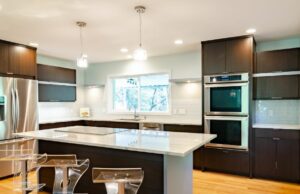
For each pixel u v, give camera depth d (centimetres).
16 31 330
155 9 255
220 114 381
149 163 216
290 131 336
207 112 392
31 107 405
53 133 287
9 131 367
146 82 551
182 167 235
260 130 355
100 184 256
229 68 372
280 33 351
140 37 367
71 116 590
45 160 217
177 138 243
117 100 599
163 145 206
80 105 619
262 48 409
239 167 365
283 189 312
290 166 336
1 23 296
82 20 287
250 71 358
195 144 210
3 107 363
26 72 410
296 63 346
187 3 240
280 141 342
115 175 171
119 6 245
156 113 525
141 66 545
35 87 416
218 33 350
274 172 346
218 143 381
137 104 562
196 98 476
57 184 240
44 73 484
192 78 445
